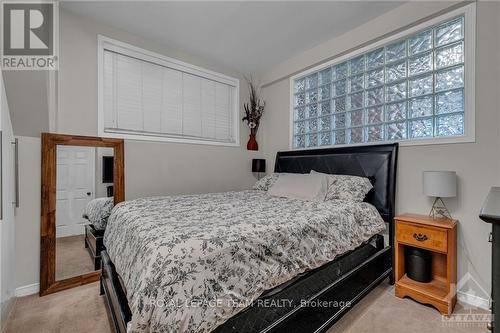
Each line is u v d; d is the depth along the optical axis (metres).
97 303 2.04
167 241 1.16
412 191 2.38
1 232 1.76
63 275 2.31
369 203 2.52
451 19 2.17
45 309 1.95
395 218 2.19
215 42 3.07
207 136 3.59
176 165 3.19
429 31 2.33
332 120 3.18
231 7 2.40
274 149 3.95
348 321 1.78
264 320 1.29
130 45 2.83
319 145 3.34
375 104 2.74
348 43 2.84
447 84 2.22
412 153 2.39
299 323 1.45
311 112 3.45
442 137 2.20
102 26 2.64
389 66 2.62
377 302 2.04
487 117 1.95
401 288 2.10
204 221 1.51
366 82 2.82
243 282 1.19
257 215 1.71
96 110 2.58
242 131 3.95
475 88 2.01
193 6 2.38
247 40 3.03
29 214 2.22
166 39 2.99
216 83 3.70
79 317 1.83
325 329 1.54
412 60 2.45
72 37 2.44
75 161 2.44
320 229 1.70
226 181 3.72
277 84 3.87
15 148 2.14
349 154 2.83
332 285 1.68
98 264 2.48
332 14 2.53
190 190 3.31
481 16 1.98
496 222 0.67
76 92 2.46
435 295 1.92
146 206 2.04
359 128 2.89
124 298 1.31
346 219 1.98
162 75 3.14
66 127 2.40
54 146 2.31
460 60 2.14
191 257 1.09
